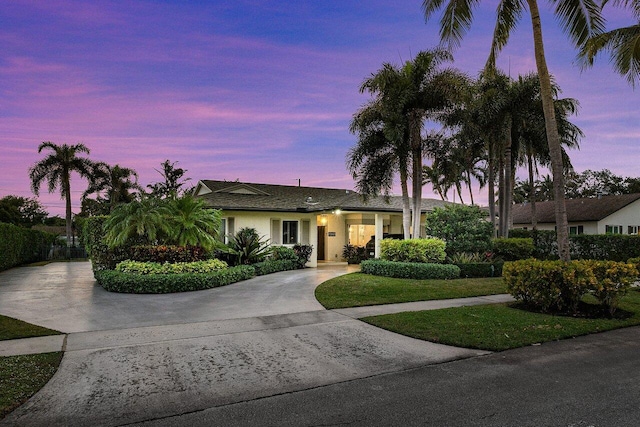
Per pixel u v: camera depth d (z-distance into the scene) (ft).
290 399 12.53
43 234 88.58
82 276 50.06
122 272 35.70
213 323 22.71
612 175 157.58
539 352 17.53
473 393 12.94
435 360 16.43
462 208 50.88
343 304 28.17
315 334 20.48
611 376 14.51
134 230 40.42
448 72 48.83
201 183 68.95
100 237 42.06
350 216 69.82
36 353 16.96
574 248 62.34
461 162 66.85
